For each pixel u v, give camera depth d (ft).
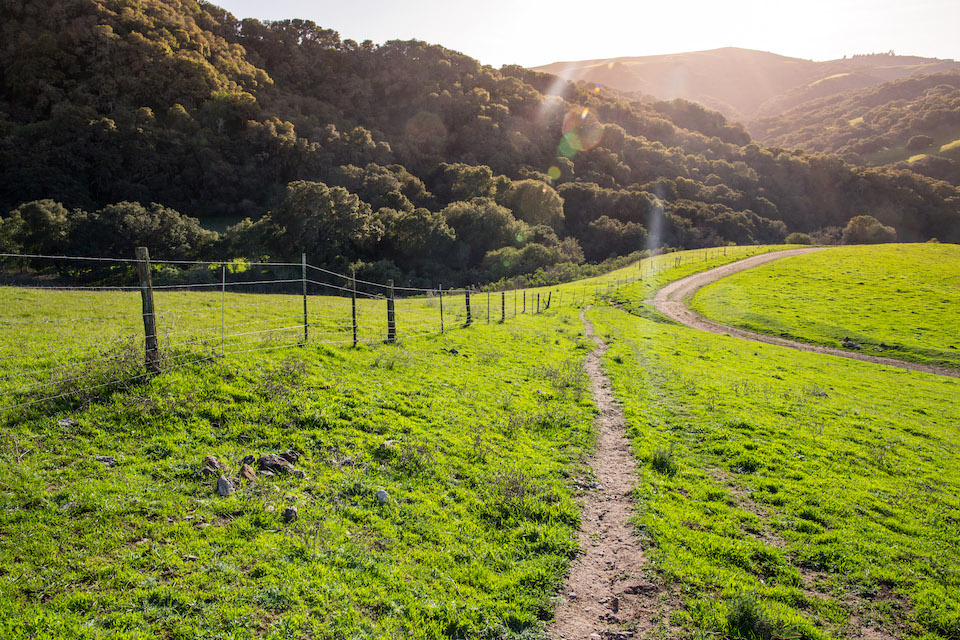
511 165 575.79
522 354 87.76
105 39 421.59
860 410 74.64
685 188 572.10
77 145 347.56
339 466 37.58
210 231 315.58
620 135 654.53
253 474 33.96
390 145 537.24
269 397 44.39
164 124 409.90
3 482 28.14
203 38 527.40
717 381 82.43
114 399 38.11
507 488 38.88
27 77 387.96
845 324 168.55
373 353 65.36
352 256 323.37
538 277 298.56
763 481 45.27
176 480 31.78
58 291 81.46
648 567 32.24
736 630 26.99
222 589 24.30
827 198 609.83
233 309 79.00
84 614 21.67
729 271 284.61
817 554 34.58
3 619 20.49
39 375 39.65
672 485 43.68
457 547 31.60
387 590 26.89
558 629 26.68
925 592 30.96
